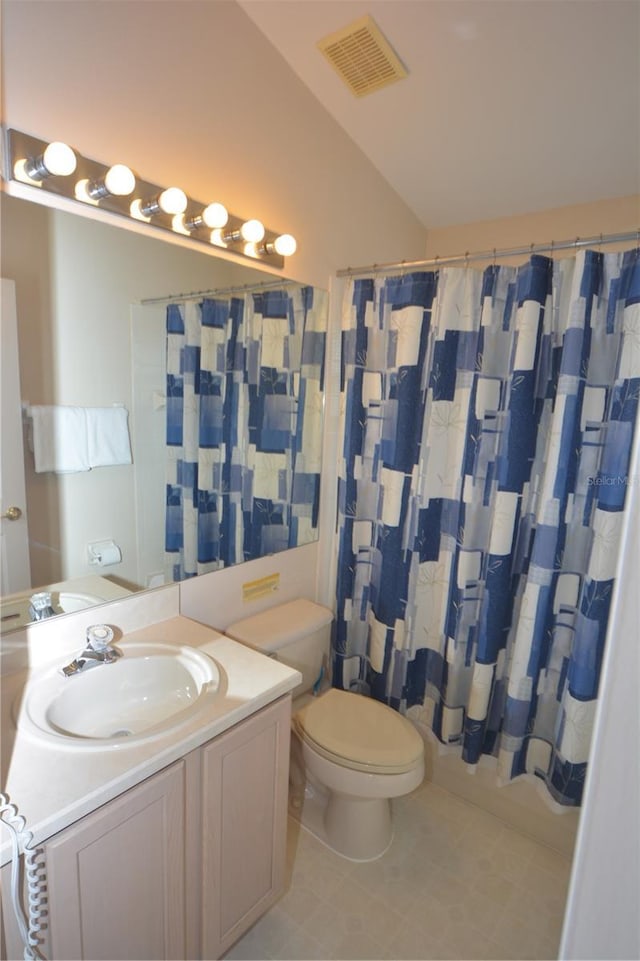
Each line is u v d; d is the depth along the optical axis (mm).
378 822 1764
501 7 1362
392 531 1949
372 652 2102
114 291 1364
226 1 1473
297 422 1977
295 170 1764
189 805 1145
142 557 1535
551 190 1933
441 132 1812
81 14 1179
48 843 885
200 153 1473
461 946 1485
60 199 1215
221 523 1771
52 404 1287
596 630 1520
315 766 1654
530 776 1830
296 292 1860
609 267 1506
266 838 1406
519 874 1724
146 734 1071
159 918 1134
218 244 1573
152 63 1327
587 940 385
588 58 1437
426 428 1860
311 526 2123
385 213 2168
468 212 2193
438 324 1789
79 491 1367
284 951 1449
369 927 1527
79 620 1388
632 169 1740
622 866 361
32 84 1119
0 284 1158
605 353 1530
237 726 1229
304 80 1730
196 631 1545
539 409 1647
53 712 1167
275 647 1771
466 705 1897
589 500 1599
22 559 1273
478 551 1793
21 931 874
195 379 1609
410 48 1535
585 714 1573
